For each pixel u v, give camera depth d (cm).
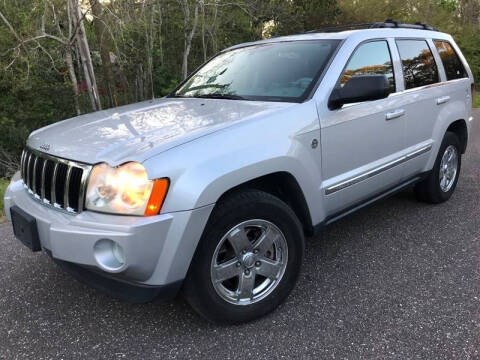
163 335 281
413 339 266
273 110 303
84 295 331
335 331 278
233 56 420
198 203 246
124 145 261
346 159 343
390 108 382
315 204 320
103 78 1299
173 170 243
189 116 306
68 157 265
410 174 429
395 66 400
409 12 2383
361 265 362
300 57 361
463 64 519
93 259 242
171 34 1371
